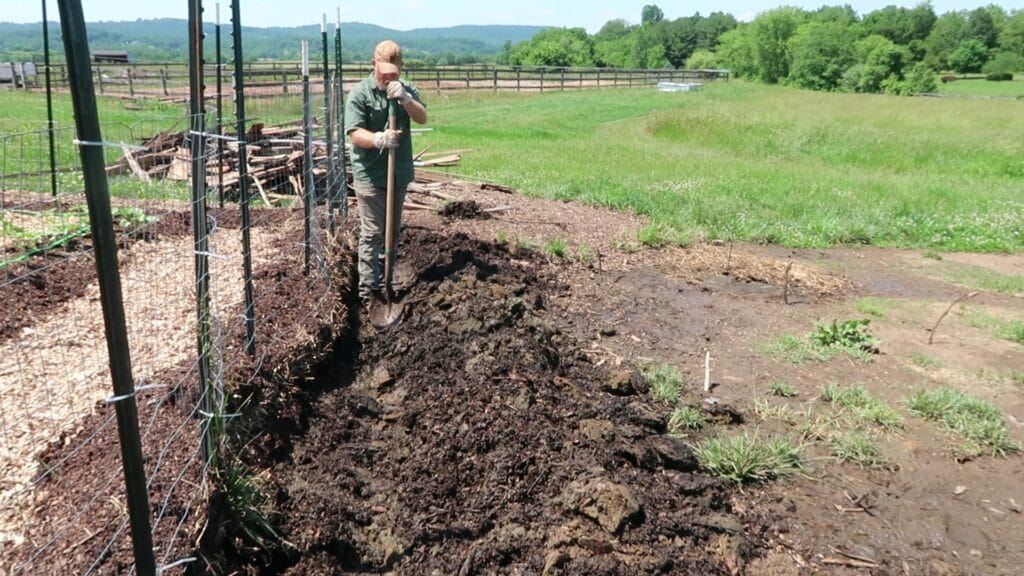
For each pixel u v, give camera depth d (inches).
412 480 160.7
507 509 154.9
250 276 168.9
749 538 155.2
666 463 172.9
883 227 429.1
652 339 250.7
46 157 346.0
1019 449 192.5
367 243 223.1
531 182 476.7
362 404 183.5
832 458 185.3
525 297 262.7
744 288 311.3
